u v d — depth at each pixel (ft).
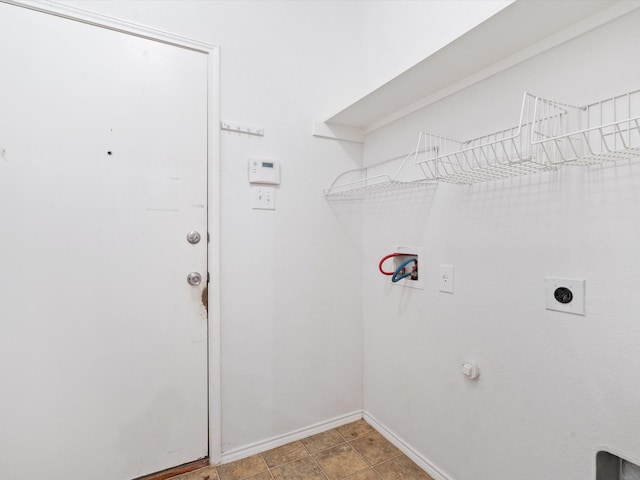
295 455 5.00
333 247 5.75
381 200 5.61
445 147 4.35
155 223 4.33
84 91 3.92
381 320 5.61
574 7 2.75
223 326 4.80
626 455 2.70
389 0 5.48
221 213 4.77
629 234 2.69
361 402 6.06
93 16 3.93
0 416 3.64
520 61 3.46
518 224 3.51
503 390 3.66
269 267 5.16
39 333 3.78
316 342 5.60
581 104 2.98
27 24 3.66
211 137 4.65
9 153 3.60
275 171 5.13
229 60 4.81
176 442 4.52
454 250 4.26
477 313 3.96
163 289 4.40
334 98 5.75
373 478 4.52
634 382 2.66
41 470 3.82
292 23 5.35
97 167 4.00
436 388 4.54
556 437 3.19
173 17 4.41
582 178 2.98
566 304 3.09
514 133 3.53
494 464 3.76
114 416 4.17
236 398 4.91
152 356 4.35
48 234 3.79
